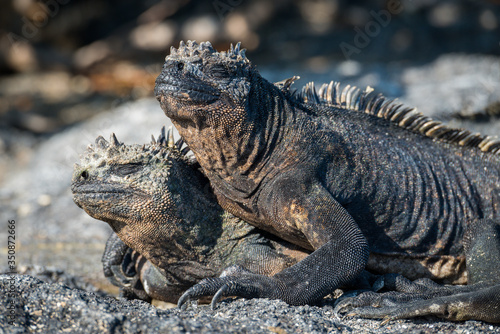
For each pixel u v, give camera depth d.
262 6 70.00
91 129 40.69
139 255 18.31
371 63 59.03
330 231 15.42
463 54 58.44
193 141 16.25
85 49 66.69
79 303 12.73
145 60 63.94
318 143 16.59
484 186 18.17
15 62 65.88
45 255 25.78
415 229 17.31
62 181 36.09
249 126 15.92
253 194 16.41
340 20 71.50
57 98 59.44
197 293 14.30
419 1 67.38
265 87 16.52
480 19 65.19
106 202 15.90
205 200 16.91
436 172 17.94
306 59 64.06
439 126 18.58
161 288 17.66
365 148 17.23
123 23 72.94
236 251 17.00
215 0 56.94
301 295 14.82
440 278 17.70
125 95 55.19
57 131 50.50
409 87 45.22
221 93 15.61
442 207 17.56
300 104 17.16
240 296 14.62
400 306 14.56
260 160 16.30
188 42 16.34
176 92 15.44
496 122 29.19
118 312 12.74
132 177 15.95
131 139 36.59
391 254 17.22
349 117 17.67
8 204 34.41
